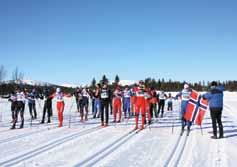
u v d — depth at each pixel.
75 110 27.72
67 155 8.84
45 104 17.30
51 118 20.02
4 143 10.66
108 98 15.93
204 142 11.09
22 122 14.98
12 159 8.31
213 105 11.82
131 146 10.27
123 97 20.72
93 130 14.14
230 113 25.70
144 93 14.73
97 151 9.41
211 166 7.77
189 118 12.91
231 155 9.02
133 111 20.00
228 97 73.81
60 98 15.79
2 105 33.50
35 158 8.45
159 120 18.98
